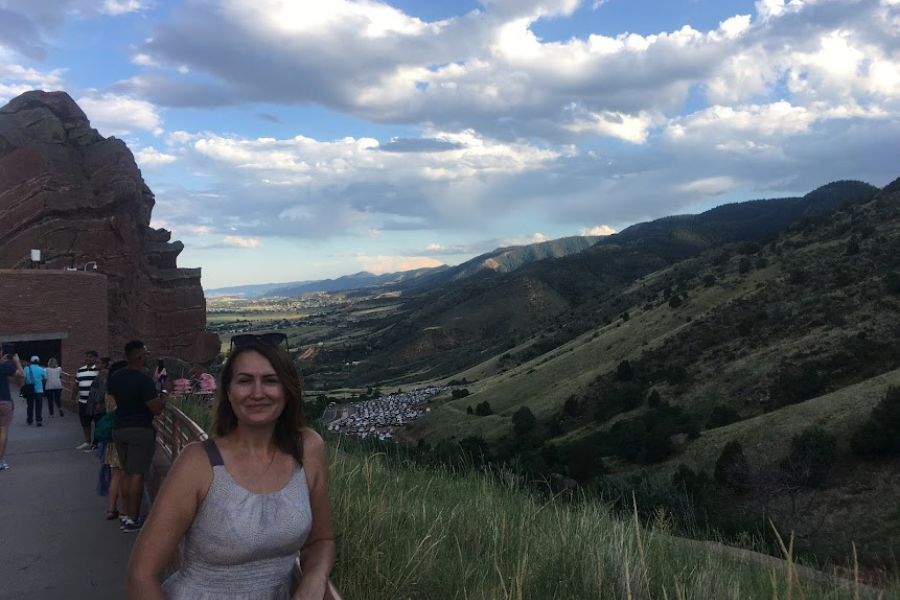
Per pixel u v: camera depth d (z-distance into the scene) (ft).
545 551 12.18
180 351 124.67
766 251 366.63
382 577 10.39
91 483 24.11
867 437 118.62
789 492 108.37
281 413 6.48
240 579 5.98
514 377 346.13
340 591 10.34
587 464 122.83
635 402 228.63
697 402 214.28
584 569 11.23
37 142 105.81
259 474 6.21
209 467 5.92
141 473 17.72
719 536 19.21
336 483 15.39
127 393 17.39
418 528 13.28
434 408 328.70
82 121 116.98
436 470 21.17
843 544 42.37
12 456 29.94
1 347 71.26
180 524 5.74
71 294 78.43
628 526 13.53
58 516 19.45
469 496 17.20
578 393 264.72
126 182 111.04
